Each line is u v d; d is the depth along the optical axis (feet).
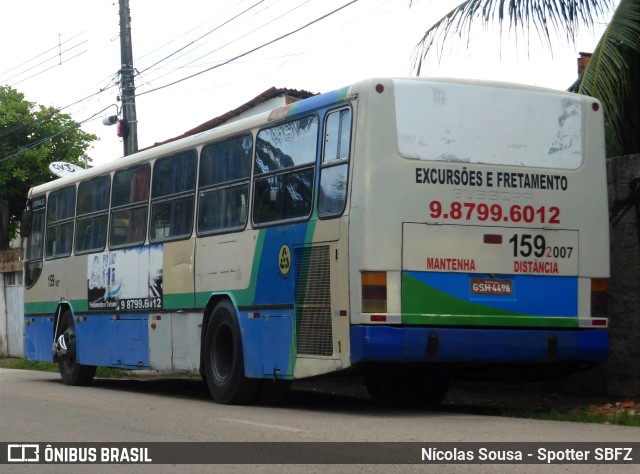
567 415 32.40
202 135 41.37
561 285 33.65
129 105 73.72
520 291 32.99
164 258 43.34
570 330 33.81
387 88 32.09
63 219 54.54
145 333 44.83
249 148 38.09
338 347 32.14
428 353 31.48
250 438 27.37
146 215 45.37
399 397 40.11
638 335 38.06
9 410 36.58
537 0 39.88
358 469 22.41
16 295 92.48
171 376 62.80
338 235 32.35
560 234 33.78
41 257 56.95
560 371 35.53
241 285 37.60
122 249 47.34
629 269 38.47
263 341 36.04
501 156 33.19
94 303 50.03
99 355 49.32
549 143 34.01
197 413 34.65
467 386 45.60
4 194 113.80
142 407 37.50
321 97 34.27
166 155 44.11
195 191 41.45
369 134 31.78
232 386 37.93
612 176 39.22
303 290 33.99
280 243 35.40
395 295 31.35
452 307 31.96
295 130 35.40
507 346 32.50
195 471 22.80
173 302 42.45
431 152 32.27
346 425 29.99
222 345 39.17
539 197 33.58
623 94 40.50
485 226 32.68
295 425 30.14
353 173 31.94
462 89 33.04
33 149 113.39
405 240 31.60
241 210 38.11
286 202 35.40
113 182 48.98
